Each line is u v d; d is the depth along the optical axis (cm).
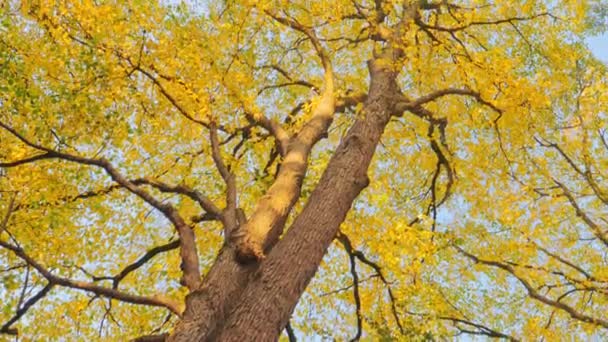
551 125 930
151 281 696
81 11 466
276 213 460
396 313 747
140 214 705
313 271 440
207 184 737
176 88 524
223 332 370
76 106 486
